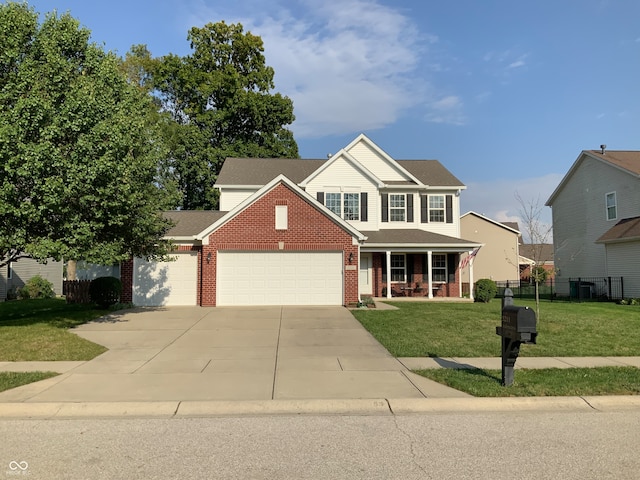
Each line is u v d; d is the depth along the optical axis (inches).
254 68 1704.0
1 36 469.7
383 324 534.9
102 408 257.6
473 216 1612.9
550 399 269.4
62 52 528.4
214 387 297.3
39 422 240.4
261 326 531.5
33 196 455.2
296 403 264.8
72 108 464.8
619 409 262.2
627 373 327.3
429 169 1089.4
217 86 1567.4
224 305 719.7
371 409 263.3
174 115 1635.1
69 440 213.2
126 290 740.0
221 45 1633.9
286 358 380.2
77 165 454.6
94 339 459.5
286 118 1638.8
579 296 998.4
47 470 180.4
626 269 975.0
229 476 175.3
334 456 194.5
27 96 461.7
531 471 179.3
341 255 734.5
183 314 626.5
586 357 385.1
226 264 724.0
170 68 1589.6
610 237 976.3
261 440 213.5
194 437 217.3
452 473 177.8
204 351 406.9
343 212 946.1
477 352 397.1
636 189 984.3
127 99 565.6
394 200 998.4
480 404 265.7
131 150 551.5
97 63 537.3
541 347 418.0
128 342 445.7
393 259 979.9
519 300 989.8
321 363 362.6
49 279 1154.0
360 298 756.0
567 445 206.1
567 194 1226.0
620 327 520.1
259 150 1539.1
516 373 326.3
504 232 1606.8
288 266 730.2
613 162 1041.5
